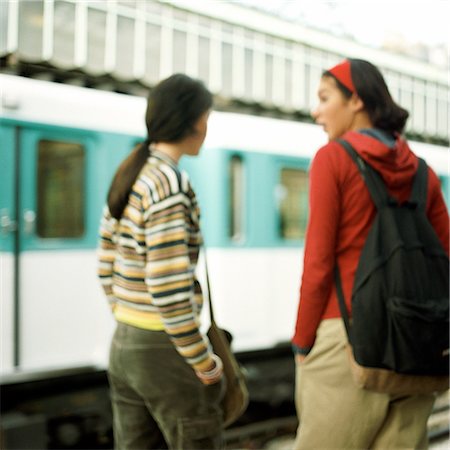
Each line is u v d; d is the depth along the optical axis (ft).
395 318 4.99
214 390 5.39
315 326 5.44
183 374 5.28
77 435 12.15
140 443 5.85
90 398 12.59
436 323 5.05
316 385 5.56
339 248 5.50
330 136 6.16
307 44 19.08
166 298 4.95
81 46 13.91
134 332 5.33
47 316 12.01
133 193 5.27
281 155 16.01
